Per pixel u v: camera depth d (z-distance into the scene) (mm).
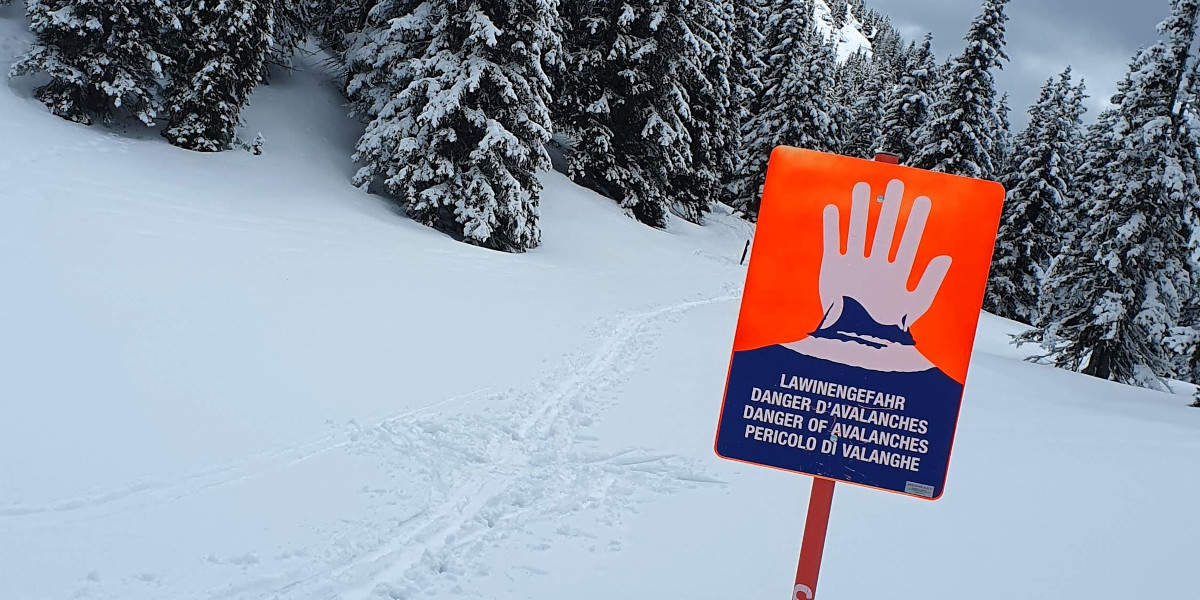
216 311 9773
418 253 17344
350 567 4438
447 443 6891
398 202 21859
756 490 6285
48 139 15867
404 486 5797
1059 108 34031
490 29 20312
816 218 2521
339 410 7332
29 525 4461
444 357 10047
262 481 5527
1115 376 21609
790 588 4508
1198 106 20219
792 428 2551
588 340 12695
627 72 31312
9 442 5438
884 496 6250
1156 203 20422
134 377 7129
